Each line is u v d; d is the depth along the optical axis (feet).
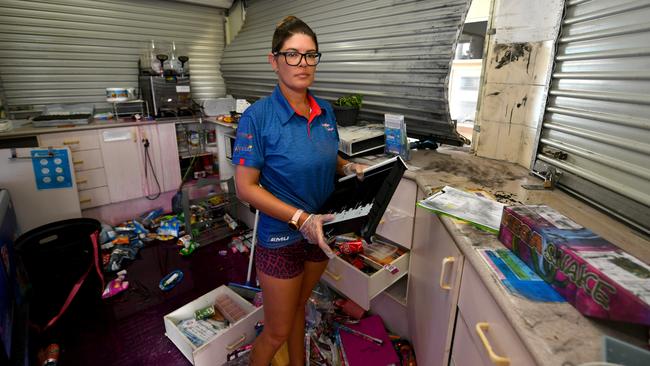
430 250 4.56
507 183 4.81
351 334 5.74
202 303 6.42
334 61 7.82
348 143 5.94
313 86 8.73
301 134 3.87
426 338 4.60
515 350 2.33
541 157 4.90
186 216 9.21
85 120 9.16
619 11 3.50
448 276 3.79
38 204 8.29
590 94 3.92
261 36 10.25
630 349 1.89
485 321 2.84
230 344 5.51
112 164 9.73
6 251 6.24
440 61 5.75
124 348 6.00
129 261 8.73
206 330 5.92
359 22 7.13
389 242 6.22
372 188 3.93
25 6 8.85
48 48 9.39
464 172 5.30
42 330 6.31
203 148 11.73
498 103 5.69
